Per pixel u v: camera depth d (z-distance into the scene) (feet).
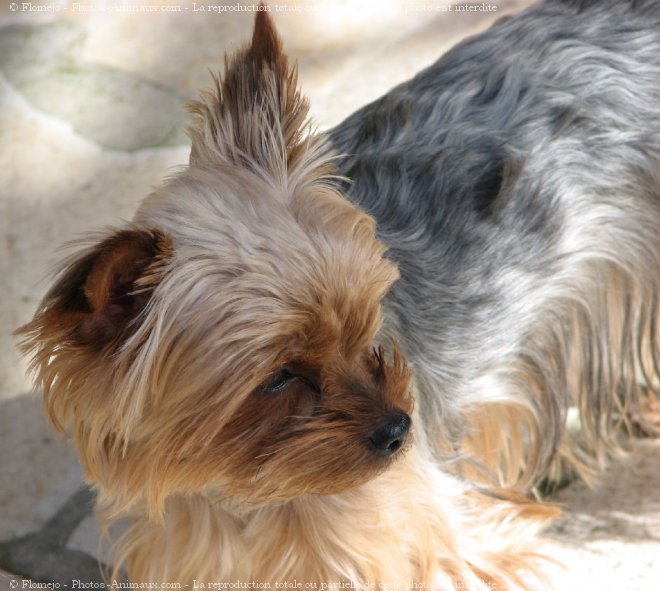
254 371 12.57
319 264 12.97
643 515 17.83
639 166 17.93
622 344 19.83
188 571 15.34
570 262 17.80
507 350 17.60
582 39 18.20
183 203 13.09
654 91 17.92
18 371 21.63
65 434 15.31
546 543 17.70
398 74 26.50
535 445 19.30
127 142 26.35
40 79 28.73
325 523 14.97
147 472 13.46
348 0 29.25
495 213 16.87
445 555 16.75
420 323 16.38
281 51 14.17
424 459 16.29
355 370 13.61
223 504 14.70
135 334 12.32
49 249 23.99
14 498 19.49
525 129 17.24
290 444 13.12
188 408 12.81
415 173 17.03
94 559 18.35
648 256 18.90
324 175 14.58
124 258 11.78
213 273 12.67
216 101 14.51
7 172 26.23
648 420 20.17
